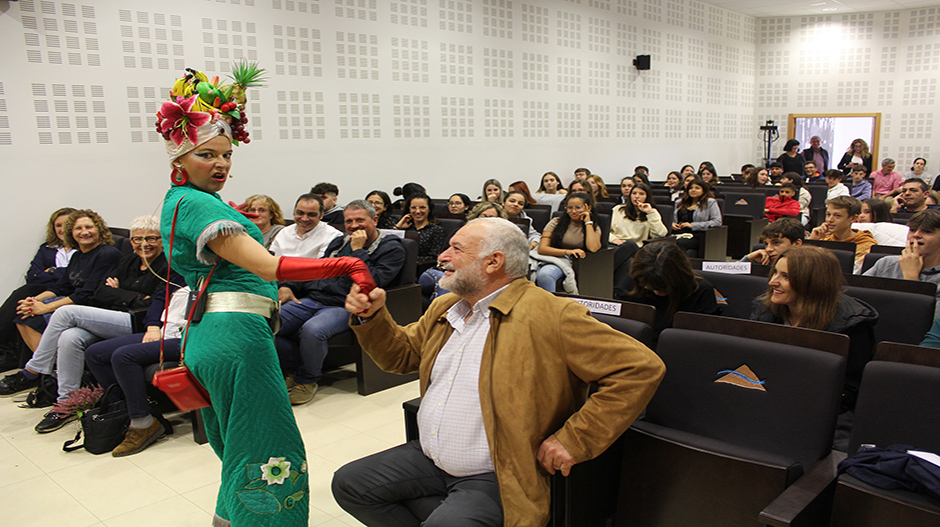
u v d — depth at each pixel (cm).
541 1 848
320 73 625
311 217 375
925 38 1184
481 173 791
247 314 170
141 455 294
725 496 155
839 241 360
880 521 138
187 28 535
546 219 576
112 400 307
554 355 158
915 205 479
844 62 1248
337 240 372
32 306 379
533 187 863
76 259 392
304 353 342
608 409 151
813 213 704
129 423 300
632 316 203
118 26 497
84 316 335
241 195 578
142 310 347
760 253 317
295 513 179
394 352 186
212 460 288
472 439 161
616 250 535
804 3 1142
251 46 576
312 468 272
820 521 147
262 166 589
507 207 548
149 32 514
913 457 139
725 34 1208
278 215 439
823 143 1285
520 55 827
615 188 899
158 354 297
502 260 163
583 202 480
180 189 170
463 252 164
